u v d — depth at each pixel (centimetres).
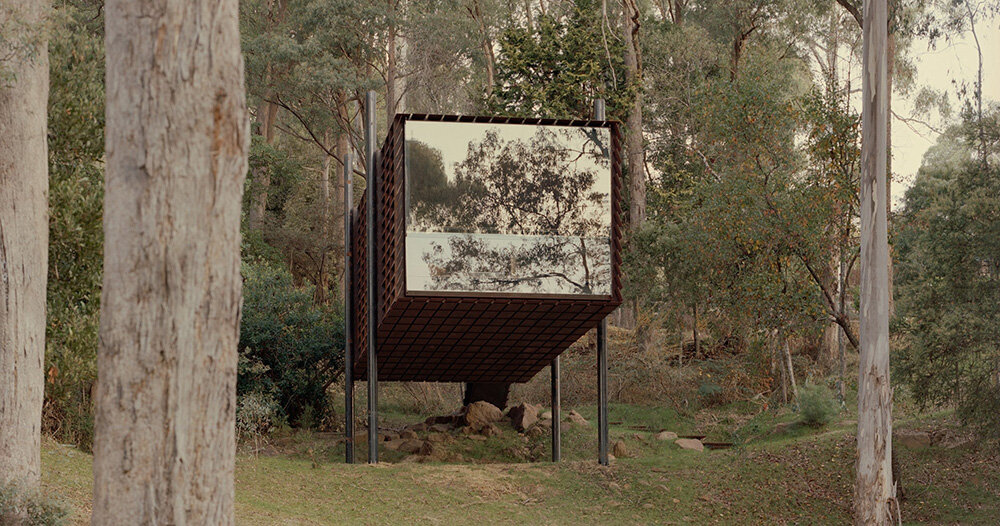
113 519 528
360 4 3625
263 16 4259
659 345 3036
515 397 2853
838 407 2352
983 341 1866
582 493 1788
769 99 2025
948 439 2038
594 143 1714
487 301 1662
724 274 2117
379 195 1925
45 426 1555
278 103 3969
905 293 2033
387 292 1827
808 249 1927
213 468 546
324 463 1877
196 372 540
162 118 538
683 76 3534
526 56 3188
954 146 2164
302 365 2498
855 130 1911
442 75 3941
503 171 1684
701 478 1891
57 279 1455
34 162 1024
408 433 2256
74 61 1512
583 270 1683
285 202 4409
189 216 540
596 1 3312
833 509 1736
